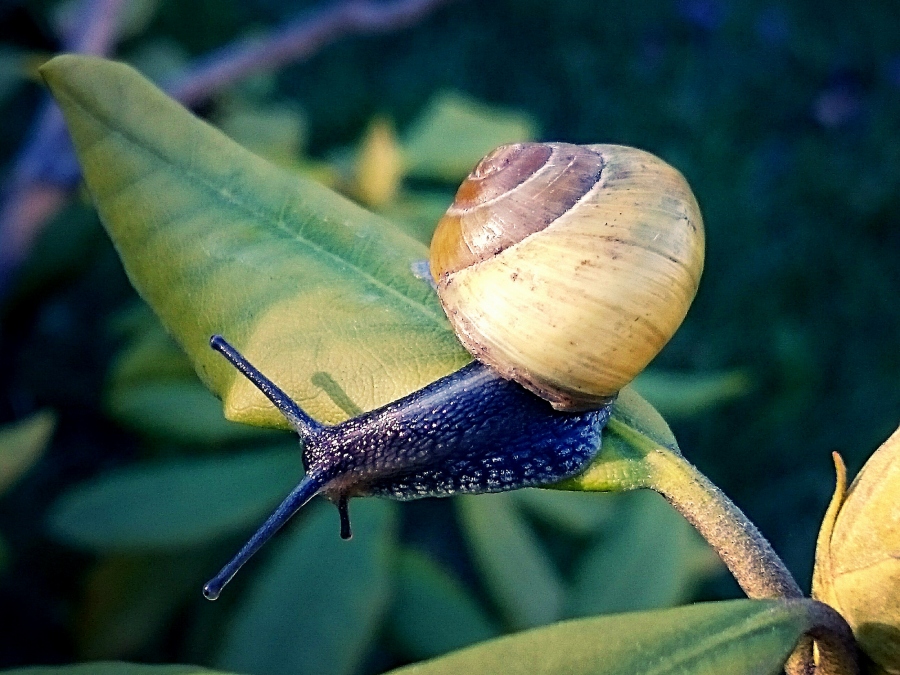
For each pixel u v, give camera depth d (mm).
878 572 68
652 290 92
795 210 272
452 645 121
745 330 244
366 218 91
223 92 166
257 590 111
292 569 112
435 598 124
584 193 95
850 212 272
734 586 181
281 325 84
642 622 66
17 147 188
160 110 89
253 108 170
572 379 91
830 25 325
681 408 134
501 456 96
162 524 115
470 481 96
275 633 109
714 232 265
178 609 133
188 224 87
